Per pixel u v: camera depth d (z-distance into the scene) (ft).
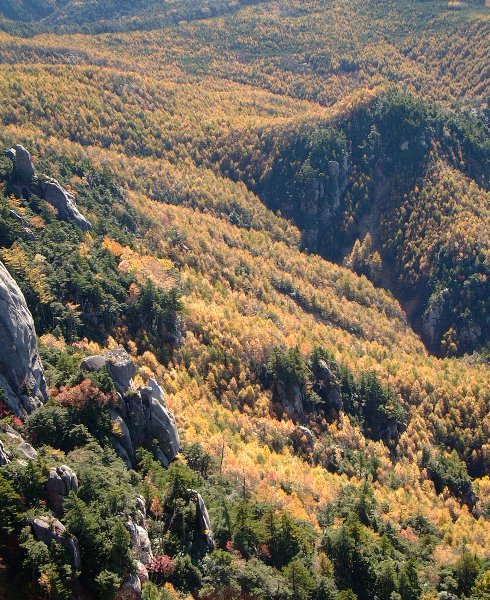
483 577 336.08
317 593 287.89
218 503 312.50
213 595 256.32
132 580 226.79
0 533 206.39
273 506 349.82
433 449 565.94
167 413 338.95
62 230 516.32
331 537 331.57
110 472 259.80
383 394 588.91
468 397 618.03
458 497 515.50
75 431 276.21
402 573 322.96
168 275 604.08
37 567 201.46
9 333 278.67
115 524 228.02
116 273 524.52
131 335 489.26
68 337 424.05
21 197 518.37
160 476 295.69
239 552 288.51
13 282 298.76
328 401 563.89
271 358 546.26
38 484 222.28
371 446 538.88
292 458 452.76
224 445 398.21
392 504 437.17
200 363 513.45
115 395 308.81
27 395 282.56
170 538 264.93
